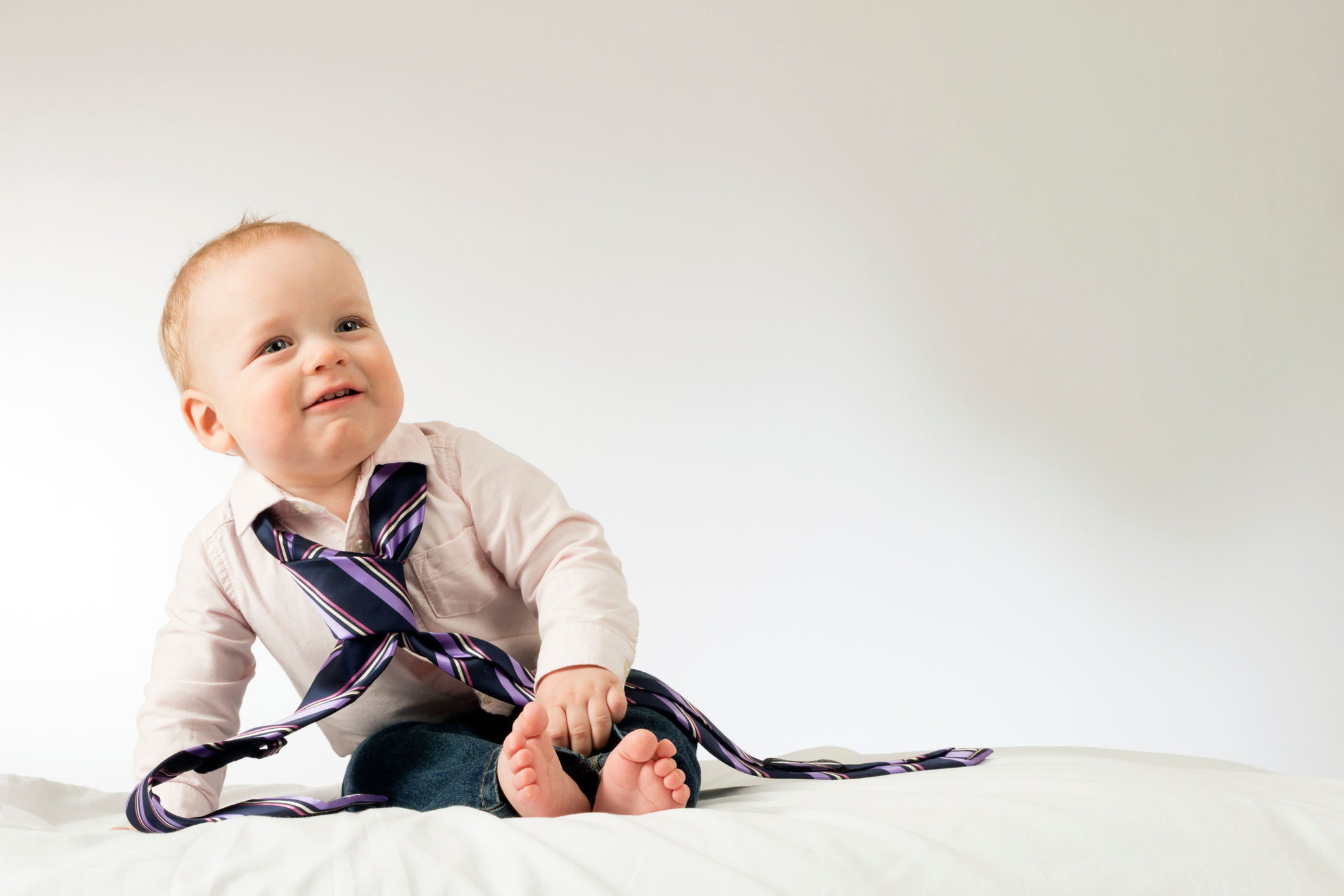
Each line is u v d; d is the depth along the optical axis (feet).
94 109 7.41
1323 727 7.69
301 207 7.47
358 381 2.99
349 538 3.04
